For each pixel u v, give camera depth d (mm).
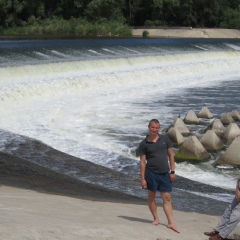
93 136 20641
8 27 77062
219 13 94188
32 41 41219
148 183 8938
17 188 12883
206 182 15258
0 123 22328
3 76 28734
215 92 33375
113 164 16625
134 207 11625
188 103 28953
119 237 7617
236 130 20406
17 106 26078
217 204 13000
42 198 11578
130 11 90875
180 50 47312
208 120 24438
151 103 28703
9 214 8633
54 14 80625
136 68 37531
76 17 81062
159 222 9688
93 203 11633
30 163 16094
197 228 9859
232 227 8578
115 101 28891
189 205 12688
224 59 47188
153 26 89000
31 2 77438
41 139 19750
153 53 43531
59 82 29922
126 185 14328
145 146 8844
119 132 21422
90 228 7785
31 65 30797
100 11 80312
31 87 28047
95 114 25094
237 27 92625
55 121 23250
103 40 47031
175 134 19703
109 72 34531
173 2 88750
